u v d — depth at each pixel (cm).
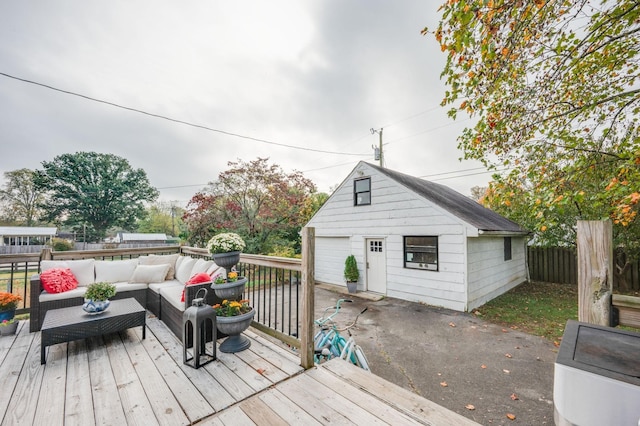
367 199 782
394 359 363
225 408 179
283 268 264
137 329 324
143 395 192
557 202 301
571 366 83
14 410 174
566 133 345
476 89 313
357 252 798
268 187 1080
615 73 323
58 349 267
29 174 3256
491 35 257
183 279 409
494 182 369
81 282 385
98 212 3288
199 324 234
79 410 175
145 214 3700
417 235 661
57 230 3262
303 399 188
